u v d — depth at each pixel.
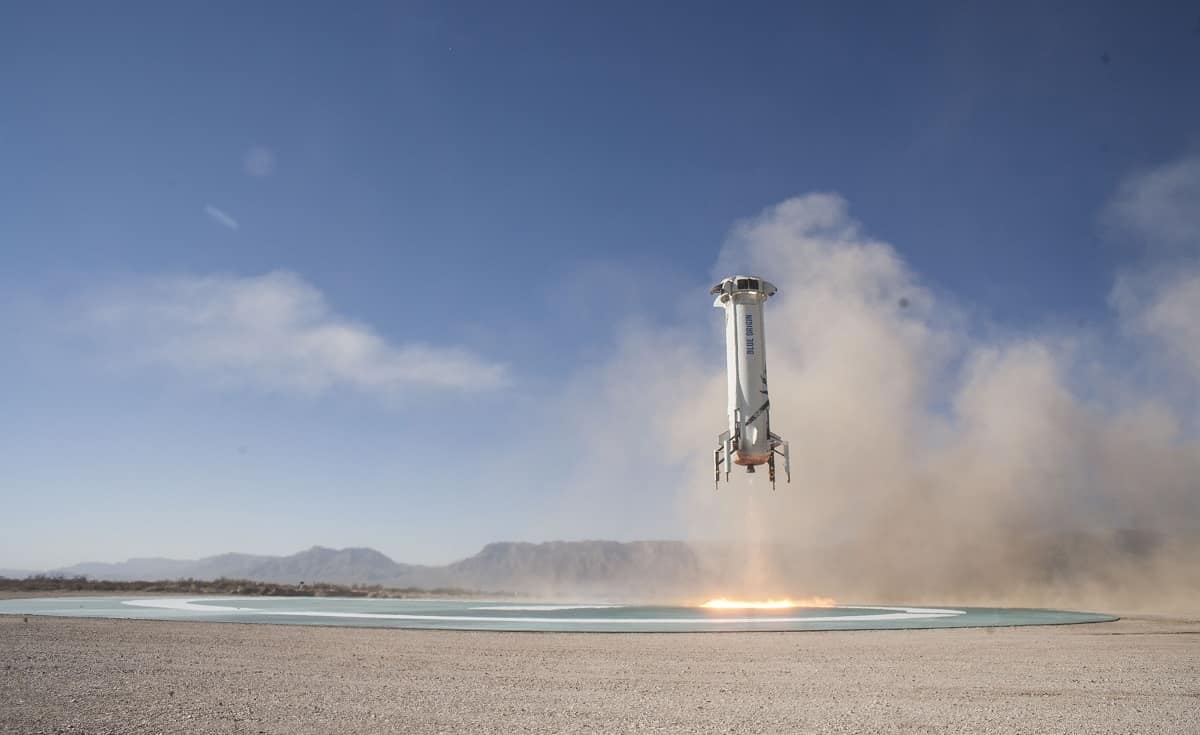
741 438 46.12
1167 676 17.44
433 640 25.62
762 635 27.89
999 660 20.38
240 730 11.20
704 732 11.30
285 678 16.56
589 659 20.47
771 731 11.38
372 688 15.25
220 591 75.44
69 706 13.02
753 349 46.72
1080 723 12.06
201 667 18.27
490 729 11.42
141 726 11.43
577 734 11.12
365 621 34.28
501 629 30.12
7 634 25.77
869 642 25.30
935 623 33.50
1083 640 26.19
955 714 12.75
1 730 11.09
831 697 14.43
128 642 23.84
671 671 18.11
